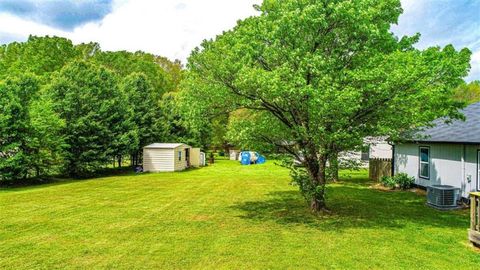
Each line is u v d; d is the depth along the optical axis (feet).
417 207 40.19
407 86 29.58
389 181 55.93
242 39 34.24
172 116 121.19
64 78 84.12
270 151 37.01
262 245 25.40
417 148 55.11
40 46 147.54
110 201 45.39
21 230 30.09
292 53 30.91
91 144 82.79
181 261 22.02
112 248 24.77
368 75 29.17
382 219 33.96
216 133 136.98
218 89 34.27
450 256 22.80
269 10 35.53
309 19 30.19
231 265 21.26
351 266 20.98
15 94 69.00
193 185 62.03
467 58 37.11
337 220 33.58
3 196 50.52
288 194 50.31
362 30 30.94
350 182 63.67
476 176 40.86
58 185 65.31
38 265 21.34
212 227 31.01
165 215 36.32
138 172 92.99
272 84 28.66
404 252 23.66
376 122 33.27
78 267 20.97
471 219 25.53
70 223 32.73
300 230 29.78
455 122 50.83
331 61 30.99
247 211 38.24
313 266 21.02
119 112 92.73
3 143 66.13
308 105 30.04
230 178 73.00
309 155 34.83
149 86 113.09
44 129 70.13
